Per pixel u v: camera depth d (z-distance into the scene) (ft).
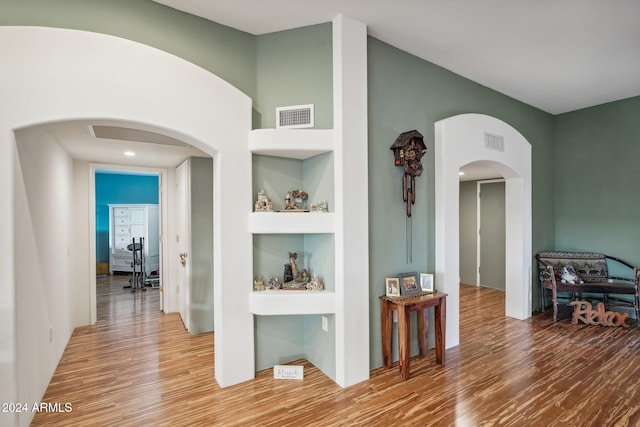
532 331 12.92
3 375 6.05
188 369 9.67
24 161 7.00
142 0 7.86
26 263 7.01
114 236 26.23
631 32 9.40
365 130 8.97
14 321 6.15
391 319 9.62
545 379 9.05
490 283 20.51
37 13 6.79
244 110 8.75
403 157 9.83
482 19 8.82
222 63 8.95
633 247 14.57
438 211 11.16
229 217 8.54
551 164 16.75
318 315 9.59
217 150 8.33
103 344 11.61
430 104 11.23
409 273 10.15
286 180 9.76
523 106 15.11
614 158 15.06
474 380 8.99
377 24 9.07
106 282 23.29
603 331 12.89
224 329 8.54
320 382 8.83
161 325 13.75
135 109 7.23
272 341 9.69
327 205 9.02
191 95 7.97
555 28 9.23
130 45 7.21
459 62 11.29
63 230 11.25
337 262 8.65
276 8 8.30
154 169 15.51
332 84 8.89
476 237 21.18
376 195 9.75
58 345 10.05
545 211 16.39
